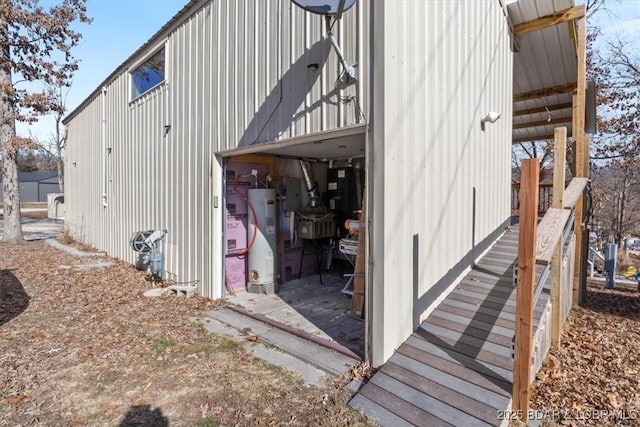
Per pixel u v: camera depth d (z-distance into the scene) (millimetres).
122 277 6453
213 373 3105
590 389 2826
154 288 5691
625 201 14641
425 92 3512
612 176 14633
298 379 2996
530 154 14039
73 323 4254
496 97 5301
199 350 3547
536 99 7562
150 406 2641
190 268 5590
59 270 6910
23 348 3570
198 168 5402
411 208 3330
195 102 5449
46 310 4695
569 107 7977
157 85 6398
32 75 11148
